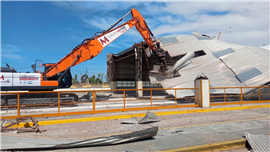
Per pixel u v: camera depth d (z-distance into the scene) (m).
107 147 5.26
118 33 18.20
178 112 11.47
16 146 4.69
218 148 5.39
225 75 20.84
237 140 5.80
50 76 15.99
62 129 7.59
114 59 32.19
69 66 16.09
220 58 23.59
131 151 4.86
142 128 7.50
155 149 5.09
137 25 20.17
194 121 9.01
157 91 34.75
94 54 16.56
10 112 11.76
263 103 15.70
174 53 27.05
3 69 14.56
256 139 5.68
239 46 26.25
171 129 7.32
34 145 4.85
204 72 21.73
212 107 13.09
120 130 7.26
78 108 13.91
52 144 4.97
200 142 5.64
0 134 5.48
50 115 9.81
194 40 29.83
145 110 11.88
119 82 40.00
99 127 7.88
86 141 5.26
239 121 8.85
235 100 18.95
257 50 24.69
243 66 21.48
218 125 7.99
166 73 21.84
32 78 14.55
